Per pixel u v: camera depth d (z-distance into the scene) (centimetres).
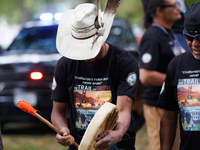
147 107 609
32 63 945
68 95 462
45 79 934
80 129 449
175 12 599
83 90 443
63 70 452
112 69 436
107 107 390
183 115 415
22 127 1064
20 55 992
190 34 391
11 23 3988
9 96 947
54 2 3981
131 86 431
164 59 598
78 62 446
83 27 409
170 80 428
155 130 600
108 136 396
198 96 404
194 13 386
